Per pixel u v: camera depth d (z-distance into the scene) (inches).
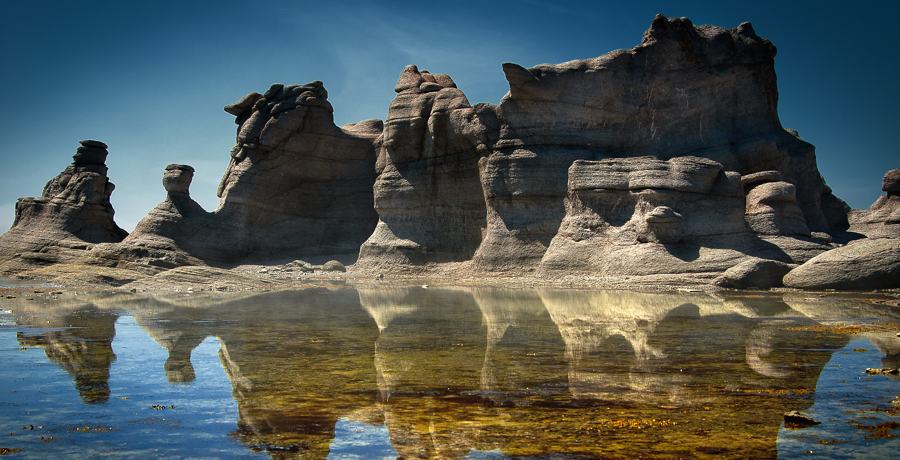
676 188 1298.0
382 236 1708.9
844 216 1658.5
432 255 1648.6
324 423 287.7
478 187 1627.7
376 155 1969.7
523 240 1485.0
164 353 465.1
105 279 1392.7
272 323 647.8
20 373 393.1
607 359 433.4
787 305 798.5
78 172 1999.3
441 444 257.3
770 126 1573.6
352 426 283.1
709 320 648.4
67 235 1888.5
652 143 1518.2
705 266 1178.0
